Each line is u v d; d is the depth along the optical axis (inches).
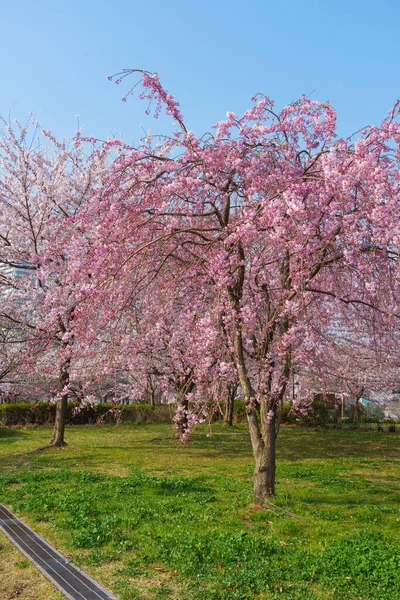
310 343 325.4
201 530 271.1
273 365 363.6
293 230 314.3
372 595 193.3
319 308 409.1
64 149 672.4
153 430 951.6
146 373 538.9
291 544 250.5
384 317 377.7
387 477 488.7
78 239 370.3
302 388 492.4
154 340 445.7
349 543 251.3
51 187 633.0
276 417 362.0
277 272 388.5
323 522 299.9
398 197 292.8
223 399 374.9
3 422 997.2
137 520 282.7
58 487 383.9
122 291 351.3
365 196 298.8
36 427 997.2
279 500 339.9
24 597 193.9
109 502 327.3
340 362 582.2
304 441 809.5
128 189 346.9
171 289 380.2
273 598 189.9
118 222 339.0
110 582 206.1
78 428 984.9
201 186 362.9
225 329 352.5
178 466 527.8
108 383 826.2
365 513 321.7
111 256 335.9
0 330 646.5
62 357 400.5
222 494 369.4
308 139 366.3
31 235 634.2
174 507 315.3
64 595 193.8
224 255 327.9
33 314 645.9
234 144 354.9
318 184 326.3
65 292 432.5
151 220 356.2
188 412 358.3
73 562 226.4
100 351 473.4
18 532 268.7
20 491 365.7
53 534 263.7
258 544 240.2
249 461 570.3
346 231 296.5
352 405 1213.1
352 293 369.1
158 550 233.8
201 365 350.0
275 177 348.2
